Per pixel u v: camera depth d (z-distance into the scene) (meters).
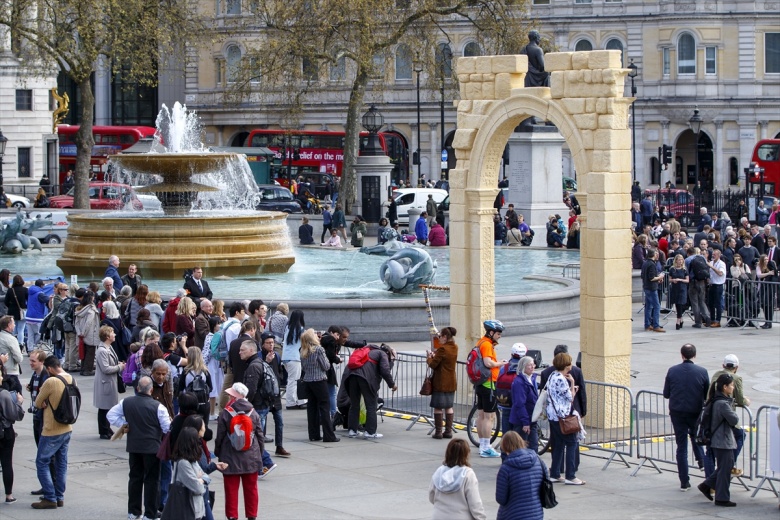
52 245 62.88
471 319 30.47
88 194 81.12
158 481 21.27
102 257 48.00
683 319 45.59
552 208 68.00
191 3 98.06
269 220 49.59
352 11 80.69
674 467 24.92
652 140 127.56
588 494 23.00
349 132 85.25
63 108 111.62
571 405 23.44
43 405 21.92
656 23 126.06
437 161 131.12
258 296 41.66
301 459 25.59
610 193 27.20
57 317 34.84
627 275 27.50
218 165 51.59
